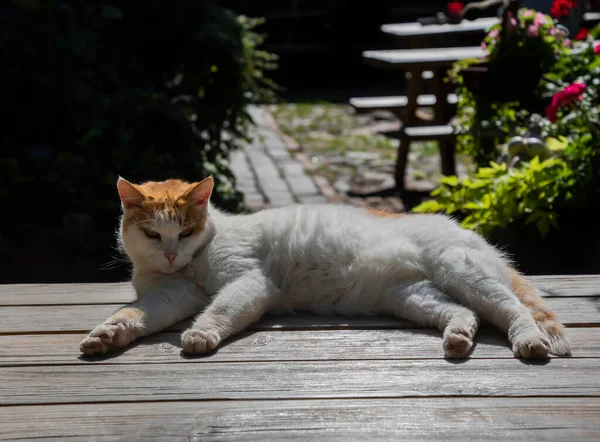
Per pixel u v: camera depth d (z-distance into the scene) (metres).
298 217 2.81
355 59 13.55
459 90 6.14
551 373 2.19
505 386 2.11
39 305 2.85
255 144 9.16
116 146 5.76
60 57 5.69
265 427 1.92
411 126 7.50
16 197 5.29
